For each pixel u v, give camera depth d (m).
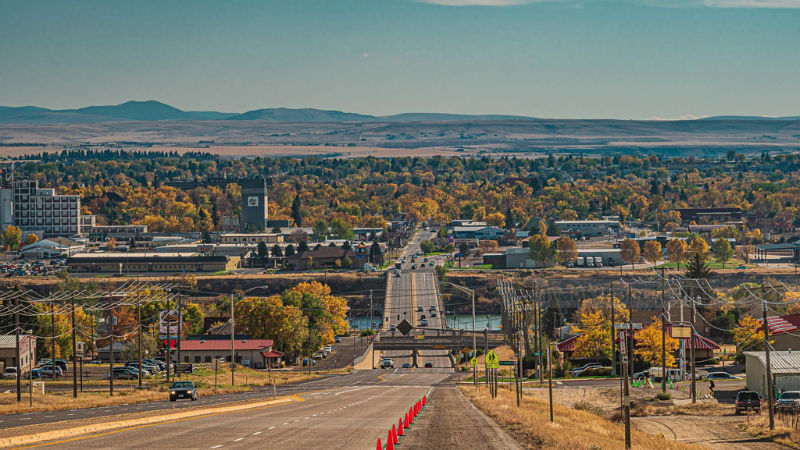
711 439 79.25
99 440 55.16
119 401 104.12
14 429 61.59
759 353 121.38
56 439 56.06
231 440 55.62
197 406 92.06
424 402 94.81
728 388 127.25
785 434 79.12
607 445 59.00
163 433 59.75
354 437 58.53
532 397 112.19
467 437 61.88
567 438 60.84
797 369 110.56
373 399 106.69
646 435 74.00
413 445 56.28
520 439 61.97
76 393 108.69
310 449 51.62
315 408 87.81
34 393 112.12
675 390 127.94
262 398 110.38
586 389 133.00
